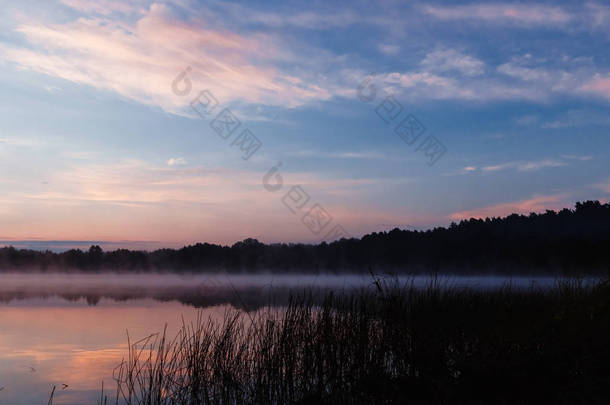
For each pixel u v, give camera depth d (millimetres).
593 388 4281
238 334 6668
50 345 10859
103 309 18859
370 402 5086
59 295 28078
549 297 8453
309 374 5738
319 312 6293
